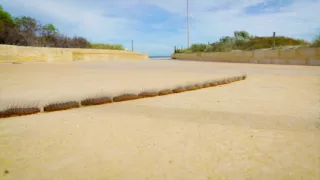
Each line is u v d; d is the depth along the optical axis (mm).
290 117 1704
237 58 13344
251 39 18031
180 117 1724
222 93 2811
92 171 917
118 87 2863
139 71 5645
